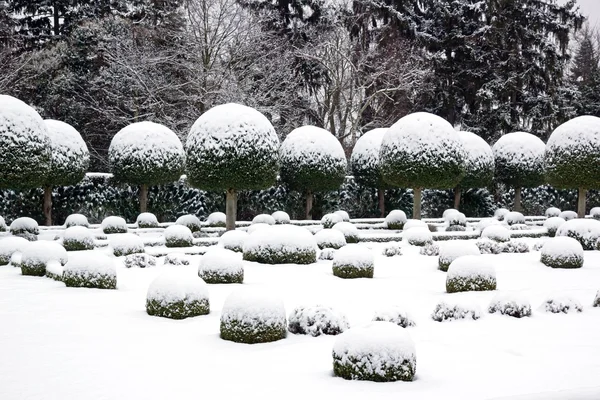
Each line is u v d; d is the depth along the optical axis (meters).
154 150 18.94
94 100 27.22
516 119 32.72
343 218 19.19
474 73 32.00
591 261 12.13
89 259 8.78
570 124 20.12
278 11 31.23
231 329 5.82
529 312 7.11
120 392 4.23
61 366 4.87
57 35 29.78
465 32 32.78
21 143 14.53
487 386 4.45
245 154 15.89
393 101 31.00
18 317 6.70
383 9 31.53
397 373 4.57
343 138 31.06
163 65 28.12
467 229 18.70
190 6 27.77
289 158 20.45
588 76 40.19
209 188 16.34
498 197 26.41
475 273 8.75
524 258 12.59
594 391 4.31
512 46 32.41
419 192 19.09
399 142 18.62
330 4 32.97
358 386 4.44
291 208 22.00
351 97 30.92
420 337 6.08
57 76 26.97
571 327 6.51
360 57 31.86
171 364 4.97
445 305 6.96
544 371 4.85
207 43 27.45
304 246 11.44
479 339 5.97
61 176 17.88
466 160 22.30
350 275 9.94
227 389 4.33
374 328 4.78
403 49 31.38
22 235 14.36
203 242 14.23
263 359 5.18
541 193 26.36
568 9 34.31
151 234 16.41
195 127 16.53
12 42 27.64
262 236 11.51
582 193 20.27
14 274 9.99
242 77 28.50
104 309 7.20
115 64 26.42
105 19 27.67
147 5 29.16
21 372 4.70
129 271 10.33
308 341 5.89
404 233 15.13
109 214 19.91
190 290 6.91
